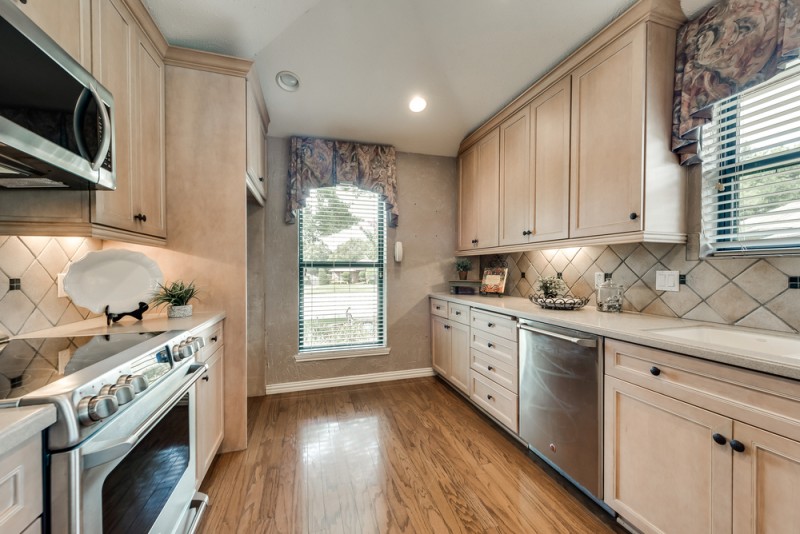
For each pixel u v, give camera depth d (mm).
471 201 3125
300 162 2891
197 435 1498
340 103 2590
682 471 1146
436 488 1668
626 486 1356
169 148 1867
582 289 2307
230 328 1964
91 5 1202
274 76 2293
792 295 1325
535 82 2229
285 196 2945
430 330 3402
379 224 3271
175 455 1204
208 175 1924
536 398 1860
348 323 3174
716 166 1591
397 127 2914
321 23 1991
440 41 2141
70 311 1555
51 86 900
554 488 1671
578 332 1586
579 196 1899
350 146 3029
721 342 1466
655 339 1228
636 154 1573
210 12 1662
